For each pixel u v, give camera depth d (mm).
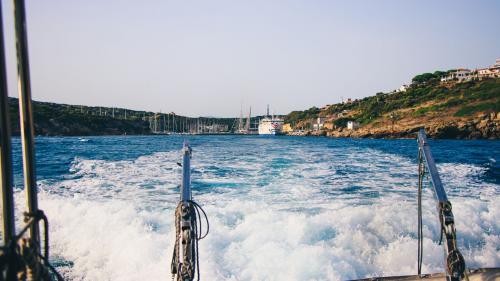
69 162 23531
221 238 7082
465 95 114500
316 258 6336
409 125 107875
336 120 154750
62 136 122062
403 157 29312
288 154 31875
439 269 6340
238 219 8445
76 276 6328
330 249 6656
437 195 3176
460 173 18625
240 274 5945
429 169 3465
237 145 54000
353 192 12531
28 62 2350
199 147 46031
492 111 93562
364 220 8266
